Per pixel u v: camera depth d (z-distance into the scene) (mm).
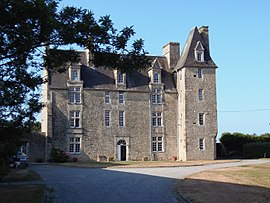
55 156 40500
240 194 14977
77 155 42531
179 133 46094
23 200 13383
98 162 40344
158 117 46062
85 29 10789
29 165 35688
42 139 41281
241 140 52156
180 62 47375
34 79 11258
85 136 43062
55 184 19078
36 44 10711
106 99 44406
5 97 10562
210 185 17719
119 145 44219
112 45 11352
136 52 11461
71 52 11578
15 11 9719
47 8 10039
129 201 14180
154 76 46594
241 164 32750
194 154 44531
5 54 10727
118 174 24422
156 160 44969
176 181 20328
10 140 12094
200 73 46250
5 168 20453
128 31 11414
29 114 11680
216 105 46250
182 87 45844
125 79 45281
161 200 14422
